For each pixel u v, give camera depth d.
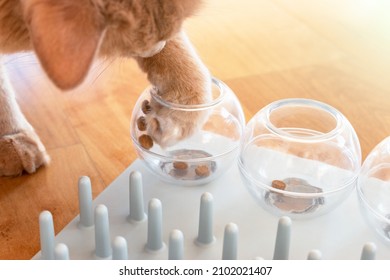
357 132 1.32
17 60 1.51
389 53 1.63
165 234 0.96
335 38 1.70
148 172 1.07
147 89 1.08
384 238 0.92
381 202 0.93
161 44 0.97
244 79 1.50
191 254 0.92
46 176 1.16
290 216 0.96
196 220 0.98
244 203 1.01
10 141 1.15
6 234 1.04
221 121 1.04
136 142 1.04
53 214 1.07
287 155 0.98
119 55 0.96
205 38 1.68
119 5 0.85
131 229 0.96
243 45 1.65
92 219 0.97
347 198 1.01
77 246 0.94
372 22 1.79
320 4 1.89
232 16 1.80
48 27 0.75
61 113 1.36
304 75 1.52
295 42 1.67
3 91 1.16
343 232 0.95
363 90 1.47
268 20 1.79
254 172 0.97
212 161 1.03
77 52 0.76
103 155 1.23
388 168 0.95
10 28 0.95
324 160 0.97
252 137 0.99
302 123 1.01
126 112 1.37
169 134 1.04
